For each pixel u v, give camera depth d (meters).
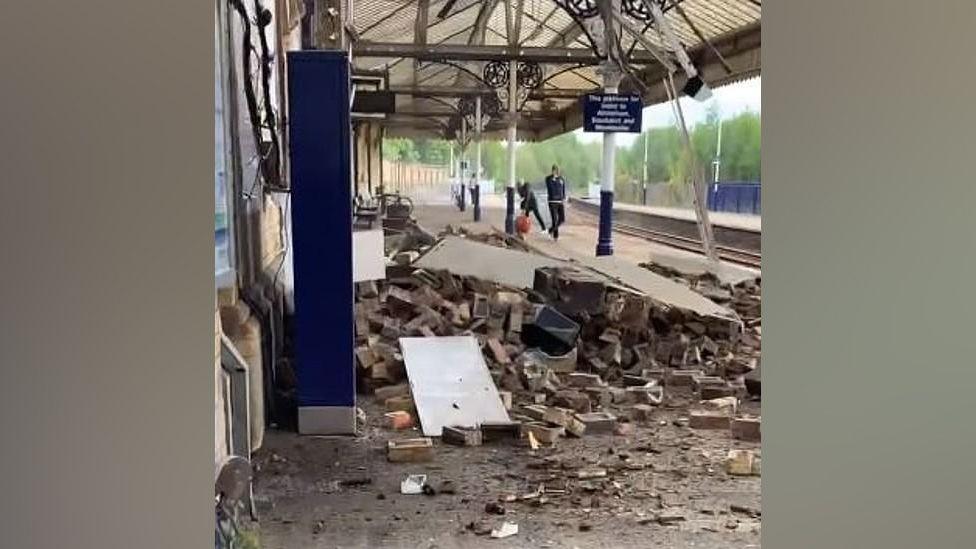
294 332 5.21
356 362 5.61
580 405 5.26
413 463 4.17
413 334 6.41
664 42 9.98
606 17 9.56
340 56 4.51
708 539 3.28
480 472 4.05
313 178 4.55
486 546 3.20
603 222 10.45
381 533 3.29
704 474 4.05
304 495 3.69
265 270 5.11
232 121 4.15
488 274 8.00
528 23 12.49
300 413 4.59
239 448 3.52
